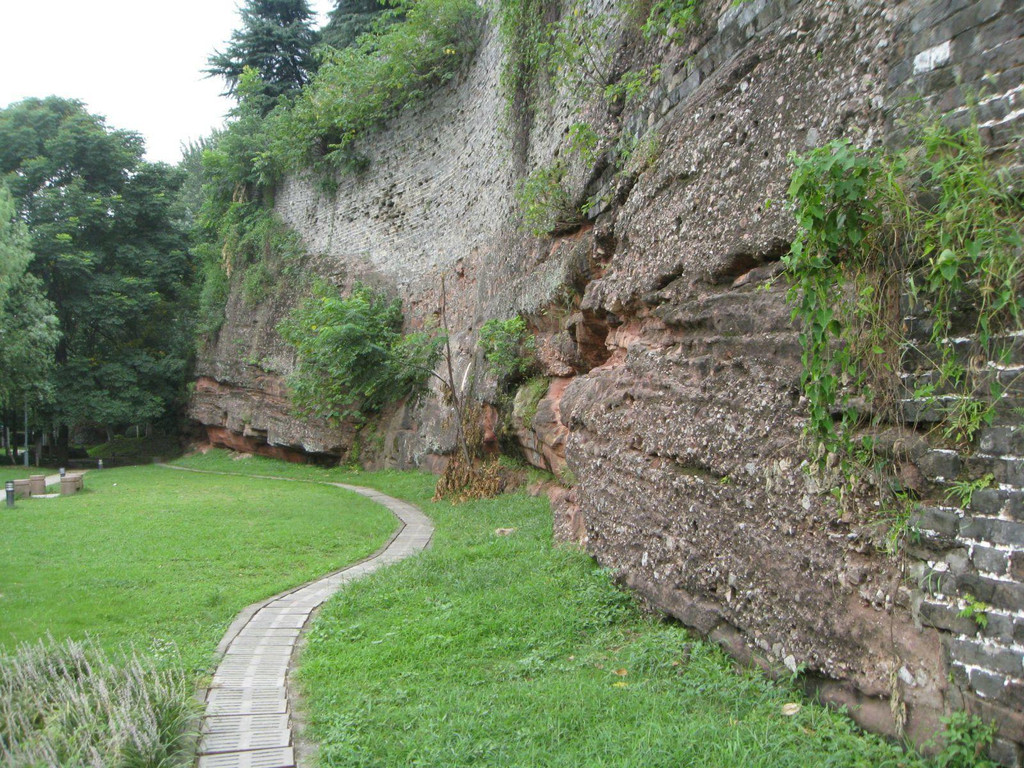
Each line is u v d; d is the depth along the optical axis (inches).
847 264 150.5
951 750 122.6
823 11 184.5
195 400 1175.0
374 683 195.8
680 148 239.0
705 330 213.0
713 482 198.5
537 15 486.9
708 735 147.1
